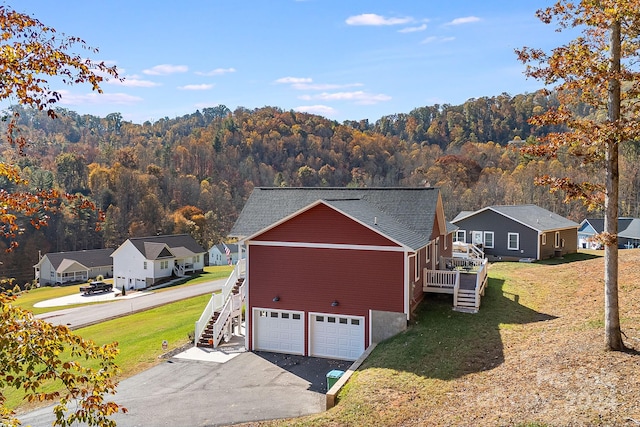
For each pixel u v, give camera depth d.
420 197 25.55
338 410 13.59
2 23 6.43
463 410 12.23
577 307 19.94
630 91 12.25
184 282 53.62
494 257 39.78
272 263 21.39
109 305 39.78
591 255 40.16
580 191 13.34
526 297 23.61
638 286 19.64
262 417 14.44
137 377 18.58
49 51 6.69
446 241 31.06
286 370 19.02
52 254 67.25
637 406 10.26
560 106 13.50
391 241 19.67
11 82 6.57
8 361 6.57
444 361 15.88
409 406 13.12
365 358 18.06
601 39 13.63
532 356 14.64
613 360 12.59
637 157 53.91
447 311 21.33
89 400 6.89
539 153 13.36
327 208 20.59
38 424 14.95
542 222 39.62
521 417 11.06
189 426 14.08
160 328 26.50
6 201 7.50
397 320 19.70
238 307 24.22
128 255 57.28
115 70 7.22
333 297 20.55
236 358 20.61
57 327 7.03
